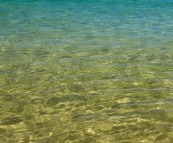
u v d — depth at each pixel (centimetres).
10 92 962
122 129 742
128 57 1334
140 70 1167
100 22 2159
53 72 1144
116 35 1758
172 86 1012
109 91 973
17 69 1173
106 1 3362
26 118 801
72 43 1567
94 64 1234
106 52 1409
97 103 889
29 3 3105
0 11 2573
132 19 2297
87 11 2648
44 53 1388
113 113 827
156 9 2831
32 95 943
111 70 1165
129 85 1020
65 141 693
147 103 886
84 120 789
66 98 922
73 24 2073
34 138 705
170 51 1433
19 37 1691
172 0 3503
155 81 1056
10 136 713
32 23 2094
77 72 1144
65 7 2875
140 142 685
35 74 1121
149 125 759
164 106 866
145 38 1689
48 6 2925
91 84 1030
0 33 1778
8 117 805
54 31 1852
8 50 1430
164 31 1875
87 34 1777
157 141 688
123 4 3153
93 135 717
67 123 775
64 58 1314
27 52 1403
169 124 763
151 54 1382
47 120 790
